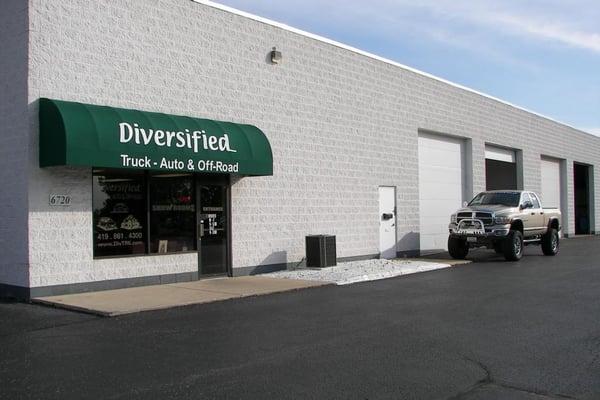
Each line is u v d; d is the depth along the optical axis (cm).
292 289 1309
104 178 1284
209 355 740
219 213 1516
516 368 682
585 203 4038
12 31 1205
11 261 1201
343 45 1919
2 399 577
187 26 1447
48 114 1155
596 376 652
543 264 1897
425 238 2355
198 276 1448
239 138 1454
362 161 1980
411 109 2245
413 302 1150
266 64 1645
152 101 1366
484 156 2758
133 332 875
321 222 1808
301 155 1744
